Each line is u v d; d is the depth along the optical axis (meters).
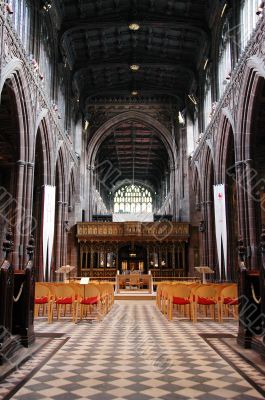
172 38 31.08
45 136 24.19
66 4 26.86
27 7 21.20
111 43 32.00
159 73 36.28
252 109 19.53
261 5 17.44
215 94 27.47
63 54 28.70
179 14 27.95
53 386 6.78
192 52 32.69
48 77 25.88
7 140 25.59
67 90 32.09
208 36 28.03
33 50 21.64
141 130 47.09
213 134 26.89
